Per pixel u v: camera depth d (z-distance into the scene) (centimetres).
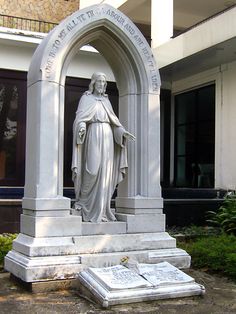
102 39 723
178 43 1448
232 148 1435
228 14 1234
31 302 547
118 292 542
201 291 584
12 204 1026
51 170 643
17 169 1448
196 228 1034
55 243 621
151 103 720
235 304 561
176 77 1683
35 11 1700
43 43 677
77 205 689
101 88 702
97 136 678
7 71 1430
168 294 566
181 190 1473
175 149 1781
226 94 1477
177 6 1938
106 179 682
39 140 641
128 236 672
